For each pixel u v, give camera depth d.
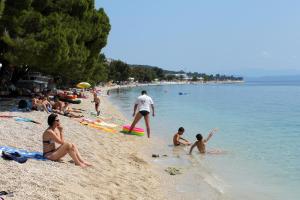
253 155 18.20
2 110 22.39
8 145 12.55
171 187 12.23
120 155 15.89
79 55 33.69
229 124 31.62
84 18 37.38
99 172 12.04
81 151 14.63
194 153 18.25
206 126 29.92
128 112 40.03
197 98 76.12
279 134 25.92
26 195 8.06
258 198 11.59
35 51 24.00
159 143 20.53
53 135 11.71
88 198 9.03
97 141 17.86
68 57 29.94
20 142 13.31
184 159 16.77
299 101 63.72
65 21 31.78
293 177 14.13
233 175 14.30
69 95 39.75
